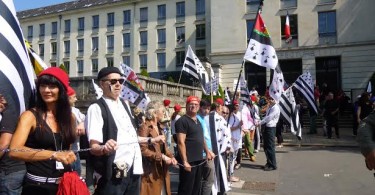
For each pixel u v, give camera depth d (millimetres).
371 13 26984
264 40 6895
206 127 5816
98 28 45906
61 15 48969
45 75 2746
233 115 8086
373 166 2852
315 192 6879
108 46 45156
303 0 28766
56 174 2750
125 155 3395
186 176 4969
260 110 12781
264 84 29406
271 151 9086
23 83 3271
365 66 26844
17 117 3090
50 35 50250
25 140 2609
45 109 2781
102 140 3307
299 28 28750
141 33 42625
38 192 2686
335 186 7340
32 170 2707
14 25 3309
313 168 9266
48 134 2715
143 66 42188
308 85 13609
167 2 41000
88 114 3357
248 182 7727
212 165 5355
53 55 49906
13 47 3232
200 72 12328
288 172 8805
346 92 27141
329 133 15617
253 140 11078
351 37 27375
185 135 5004
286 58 28828
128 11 43750
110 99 3514
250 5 30047
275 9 29406
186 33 39594
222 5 30797
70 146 2953
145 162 4703
